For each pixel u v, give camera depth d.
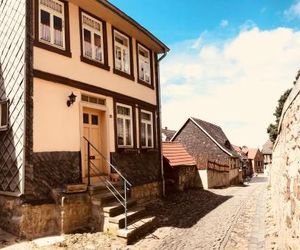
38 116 8.88
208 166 24.28
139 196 13.50
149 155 15.01
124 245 7.85
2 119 9.20
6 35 9.46
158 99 16.34
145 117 15.09
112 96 12.30
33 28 9.01
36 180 8.55
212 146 34.53
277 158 9.20
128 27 13.37
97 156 11.38
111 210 8.75
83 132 10.84
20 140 8.48
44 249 7.23
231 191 22.61
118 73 12.88
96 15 11.90
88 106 10.91
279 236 6.85
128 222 8.95
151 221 9.50
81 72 10.73
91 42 11.54
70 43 10.39
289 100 5.21
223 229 9.54
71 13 10.61
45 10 9.55
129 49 13.98
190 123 36.16
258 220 10.59
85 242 7.87
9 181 8.69
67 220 8.52
